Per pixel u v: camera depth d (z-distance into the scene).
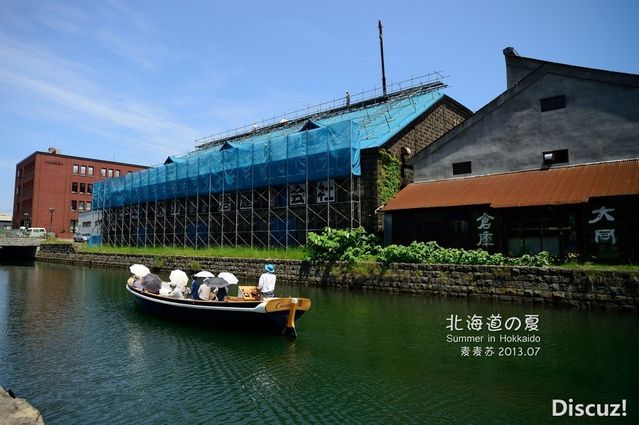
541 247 19.44
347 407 8.19
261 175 32.12
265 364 10.60
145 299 16.03
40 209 69.62
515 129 22.69
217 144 52.59
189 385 9.38
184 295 17.05
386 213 24.17
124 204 47.12
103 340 12.96
